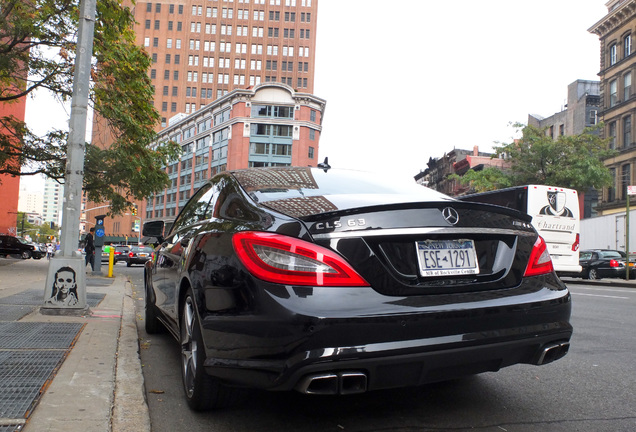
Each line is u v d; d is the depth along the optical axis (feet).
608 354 16.01
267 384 8.00
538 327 9.09
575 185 107.96
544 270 9.92
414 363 8.05
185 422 9.66
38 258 131.75
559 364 14.66
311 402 10.94
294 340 7.63
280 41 330.13
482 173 118.11
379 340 7.82
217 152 258.57
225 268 8.82
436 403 10.98
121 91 53.67
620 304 30.63
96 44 50.06
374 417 10.05
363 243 8.34
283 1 331.57
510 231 9.78
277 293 7.91
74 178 20.83
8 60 53.98
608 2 125.18
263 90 240.53
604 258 66.39
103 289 34.73
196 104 325.83
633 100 113.70
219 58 328.08
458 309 8.34
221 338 8.70
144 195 71.15
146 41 325.83
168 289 13.88
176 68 326.44
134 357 13.94
